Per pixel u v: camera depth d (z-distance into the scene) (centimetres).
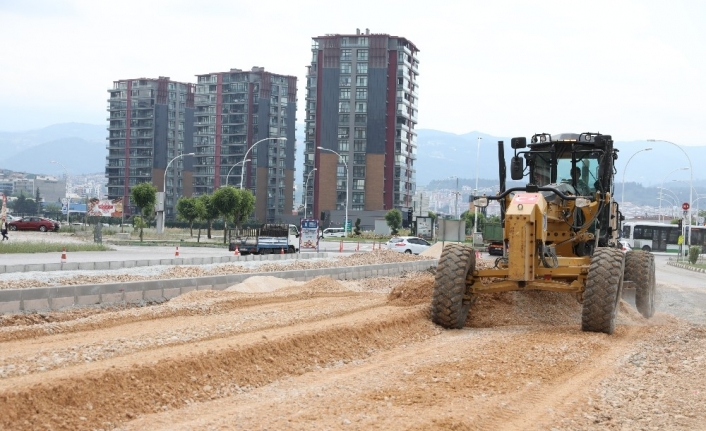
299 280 2591
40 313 1658
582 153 1622
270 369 1009
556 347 1242
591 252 1548
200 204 8069
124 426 753
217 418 767
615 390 962
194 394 877
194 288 2116
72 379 811
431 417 769
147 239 7344
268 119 17500
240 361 998
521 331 1427
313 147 14475
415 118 15362
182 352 992
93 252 4547
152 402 830
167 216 18775
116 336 1245
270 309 1673
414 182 15788
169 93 18950
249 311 1645
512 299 1669
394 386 922
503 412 822
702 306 2180
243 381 949
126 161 19025
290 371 1025
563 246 1521
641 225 8400
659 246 8331
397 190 14488
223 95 17550
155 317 1527
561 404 875
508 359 1123
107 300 1845
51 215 18250
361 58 14125
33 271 2647
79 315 1705
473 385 945
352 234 10356
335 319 1463
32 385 781
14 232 7744
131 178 19038
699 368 1121
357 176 14188
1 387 784
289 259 3938
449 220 3722
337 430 716
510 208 1374
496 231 5066
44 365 933
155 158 18762
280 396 881
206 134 17750
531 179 1656
